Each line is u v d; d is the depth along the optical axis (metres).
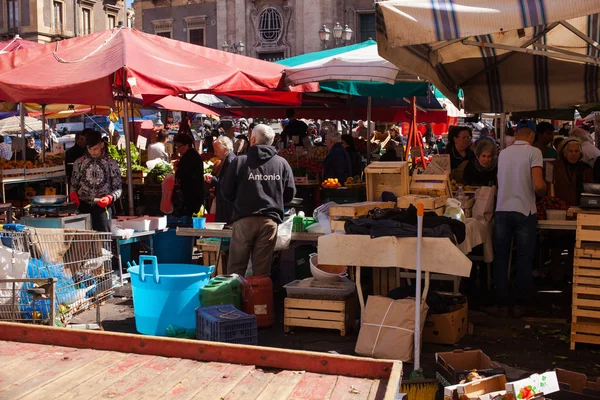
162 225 8.81
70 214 7.49
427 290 5.60
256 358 2.94
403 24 5.03
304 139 15.62
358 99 15.98
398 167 6.81
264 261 6.68
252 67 9.79
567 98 8.45
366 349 5.55
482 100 8.79
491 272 7.93
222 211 8.45
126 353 3.09
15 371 2.82
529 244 6.68
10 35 52.84
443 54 6.97
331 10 46.31
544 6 4.77
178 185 9.93
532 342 6.05
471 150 9.11
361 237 5.69
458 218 6.47
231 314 5.62
